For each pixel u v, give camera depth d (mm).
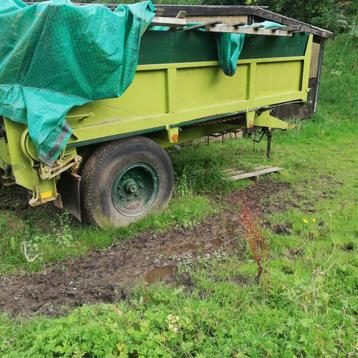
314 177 6957
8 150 4332
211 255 4488
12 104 3879
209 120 5609
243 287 3777
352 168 7398
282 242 4703
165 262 4387
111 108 4449
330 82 12180
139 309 3508
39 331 3152
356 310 3434
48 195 4305
